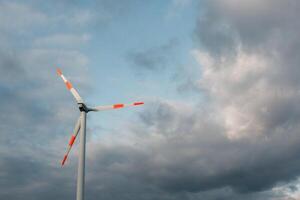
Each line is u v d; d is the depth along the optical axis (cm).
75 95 7425
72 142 7431
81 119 7262
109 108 7450
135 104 7488
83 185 6656
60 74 7825
